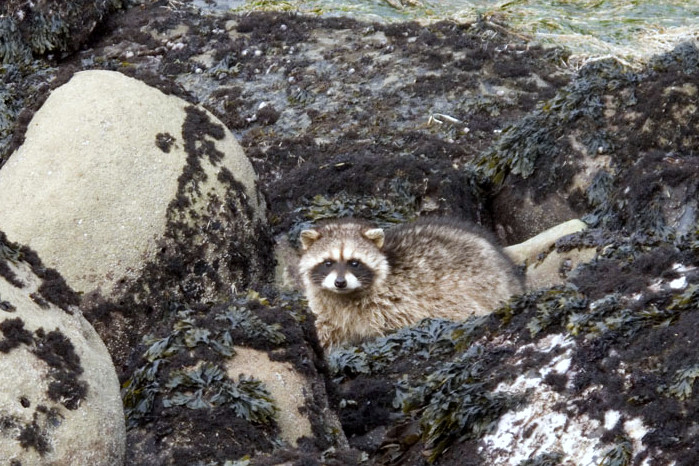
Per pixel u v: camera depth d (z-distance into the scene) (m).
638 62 50.12
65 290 24.97
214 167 34.97
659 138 42.47
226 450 24.61
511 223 44.59
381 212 42.94
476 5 60.28
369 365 30.25
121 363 32.31
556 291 27.78
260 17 56.22
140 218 32.84
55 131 33.16
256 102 50.72
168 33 55.41
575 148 43.59
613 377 23.53
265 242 36.84
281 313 28.19
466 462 23.92
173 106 35.34
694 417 21.77
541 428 23.55
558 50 53.00
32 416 21.78
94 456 22.30
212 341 27.00
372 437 27.33
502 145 44.97
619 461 21.73
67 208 32.06
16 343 22.36
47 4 52.91
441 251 36.84
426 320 31.97
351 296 36.50
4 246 24.98
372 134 48.00
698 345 23.05
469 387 25.44
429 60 52.41
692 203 38.97
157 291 33.00
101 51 54.16
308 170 44.81
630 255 30.36
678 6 60.34
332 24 55.81
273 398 25.98
